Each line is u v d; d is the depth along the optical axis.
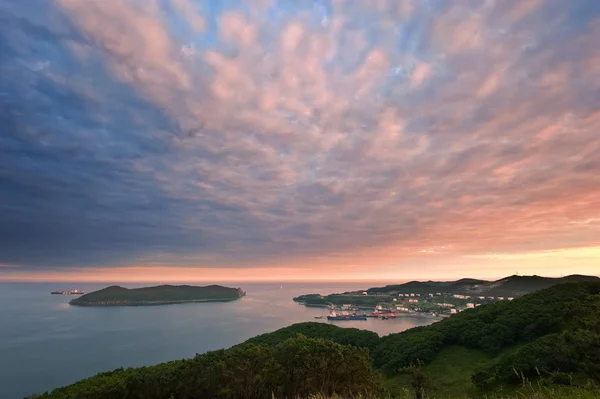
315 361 13.65
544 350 19.67
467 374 34.53
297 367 13.79
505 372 26.67
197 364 15.48
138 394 13.91
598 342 14.05
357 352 14.91
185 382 14.19
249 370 13.81
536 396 7.63
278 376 13.40
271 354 14.66
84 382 14.84
